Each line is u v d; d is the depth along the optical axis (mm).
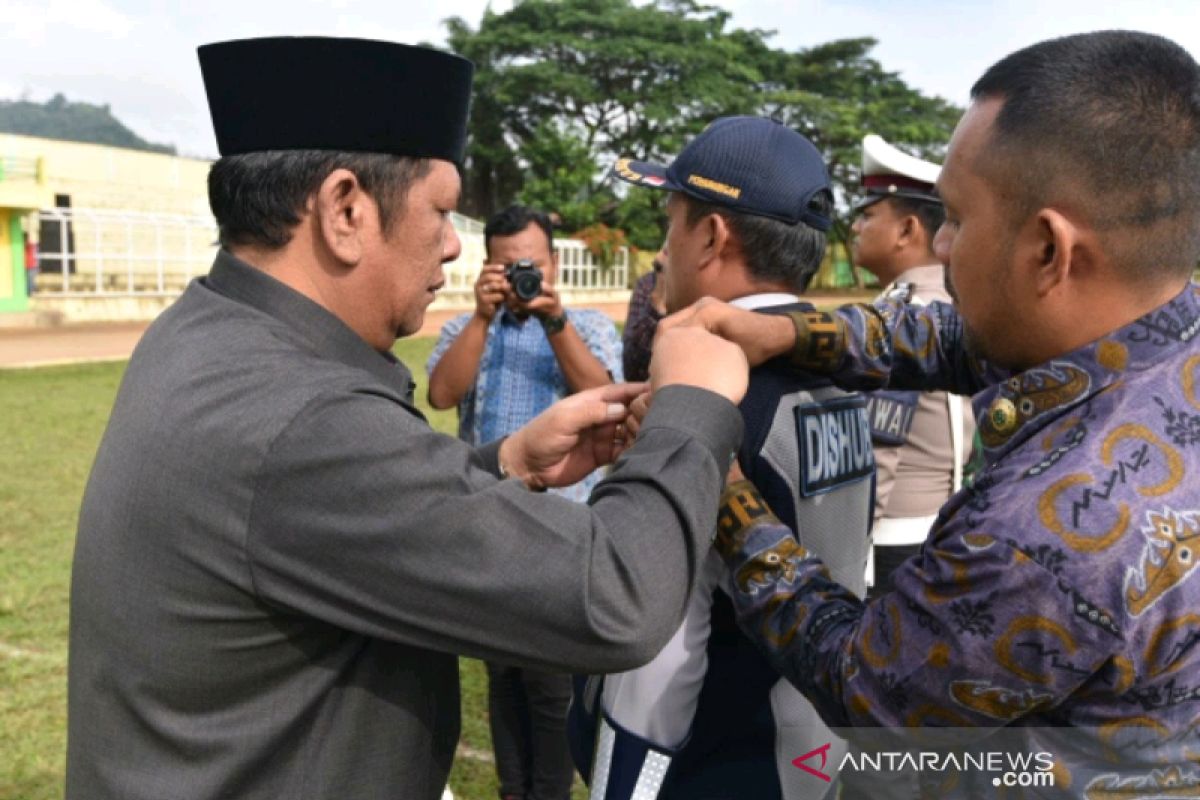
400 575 1009
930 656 1034
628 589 1031
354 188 1146
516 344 3164
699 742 1508
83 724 1146
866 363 1560
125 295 19531
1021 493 1005
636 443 1148
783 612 1240
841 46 41844
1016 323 1095
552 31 36281
